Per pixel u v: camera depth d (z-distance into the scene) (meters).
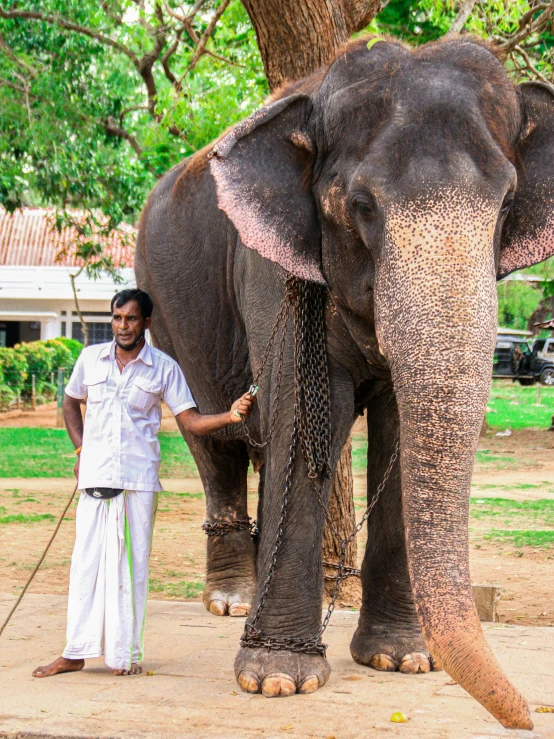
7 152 16.00
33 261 33.06
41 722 3.56
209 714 3.62
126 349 4.36
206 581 5.96
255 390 4.18
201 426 4.33
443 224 3.17
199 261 5.45
